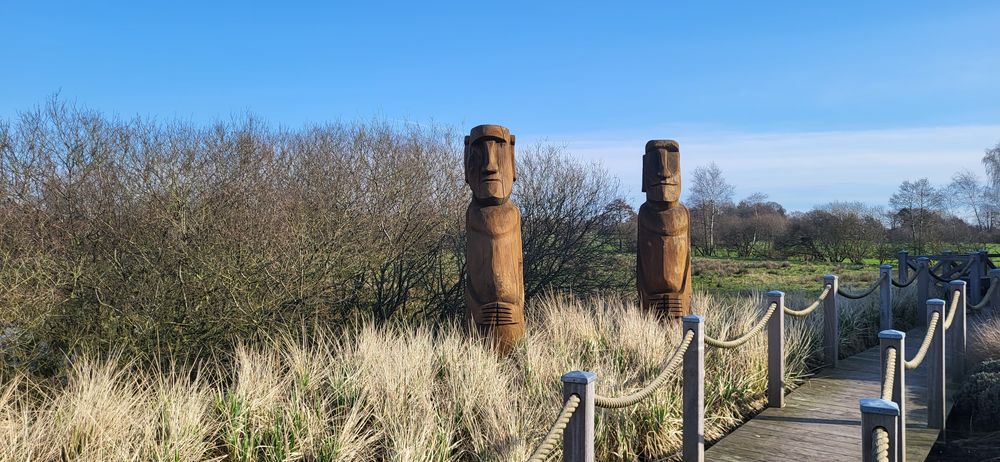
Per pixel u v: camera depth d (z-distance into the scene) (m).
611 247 13.82
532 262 12.15
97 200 7.68
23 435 4.14
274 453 4.61
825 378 7.93
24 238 6.95
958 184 39.84
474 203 7.37
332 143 13.77
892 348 4.84
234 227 7.46
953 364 7.61
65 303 6.72
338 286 8.42
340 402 5.38
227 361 6.98
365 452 4.81
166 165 8.16
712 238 38.19
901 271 13.56
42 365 6.45
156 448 4.23
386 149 12.97
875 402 3.40
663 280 8.45
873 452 3.21
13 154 8.26
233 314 7.14
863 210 34.44
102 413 4.36
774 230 34.38
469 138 7.46
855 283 19.92
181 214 7.32
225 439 4.70
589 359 6.67
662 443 5.63
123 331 6.69
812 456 5.44
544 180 13.39
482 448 4.93
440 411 5.36
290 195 9.02
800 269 26.03
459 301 10.40
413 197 11.27
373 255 9.05
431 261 10.58
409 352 6.03
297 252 7.70
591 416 3.62
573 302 11.05
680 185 8.70
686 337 5.00
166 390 5.18
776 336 6.73
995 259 27.98
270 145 11.16
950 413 7.12
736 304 9.23
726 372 6.84
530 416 5.27
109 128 9.04
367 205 10.67
